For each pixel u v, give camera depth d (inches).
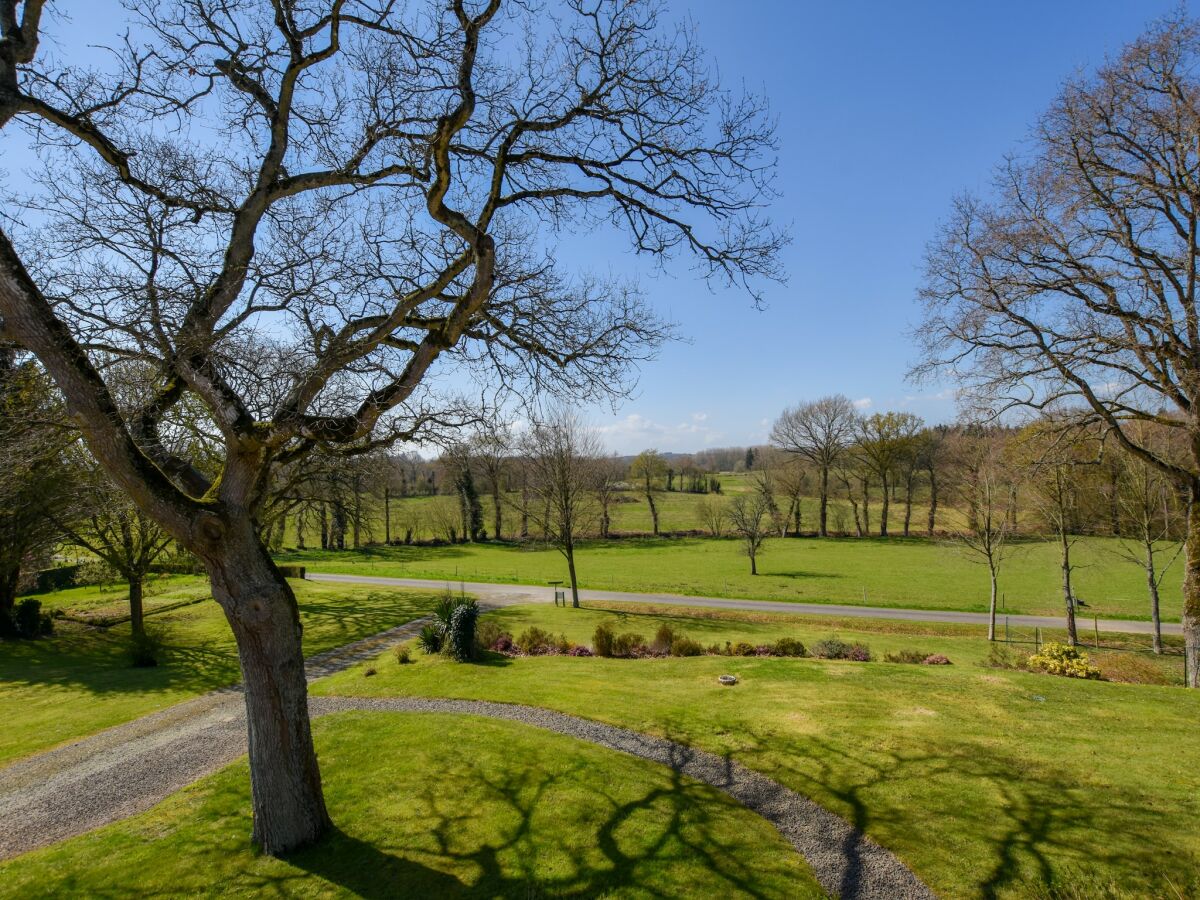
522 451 1176.2
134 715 535.5
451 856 260.4
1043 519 1027.9
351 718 447.2
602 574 1649.9
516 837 276.2
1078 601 1170.0
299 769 266.4
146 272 256.7
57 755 441.4
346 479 887.1
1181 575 1470.2
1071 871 246.4
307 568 1791.3
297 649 265.6
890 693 475.8
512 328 308.2
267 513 916.0
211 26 263.7
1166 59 496.1
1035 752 359.9
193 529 229.5
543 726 429.4
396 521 2374.5
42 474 713.6
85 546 840.9
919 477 2386.8
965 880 245.9
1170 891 230.5
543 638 739.4
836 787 331.3
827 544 2161.7
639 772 351.3
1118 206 530.6
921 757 359.6
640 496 2504.9
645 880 244.5
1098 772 331.3
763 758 371.2
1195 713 418.6
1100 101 526.0
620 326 324.5
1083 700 450.6
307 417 242.1
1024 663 595.2
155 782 383.6
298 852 262.1
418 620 1023.0
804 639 877.8
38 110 230.5
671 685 530.3
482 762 358.9
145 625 978.7
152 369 282.8
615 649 691.4
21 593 1256.2
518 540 2354.8
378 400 254.2
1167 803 295.3
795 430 2380.7
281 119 272.1
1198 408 513.3
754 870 254.4
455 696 506.0
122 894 238.8
